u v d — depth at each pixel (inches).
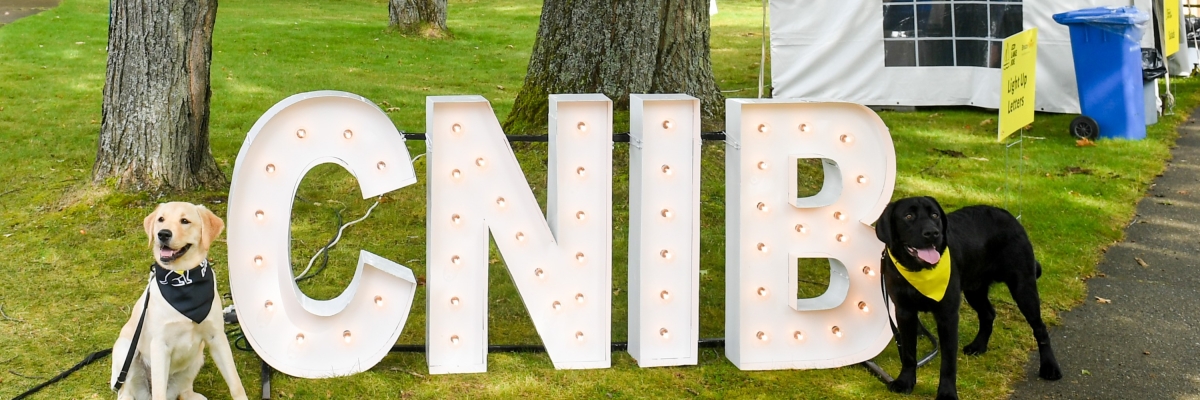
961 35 482.6
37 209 297.7
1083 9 433.4
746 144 192.9
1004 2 473.4
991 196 336.5
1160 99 492.7
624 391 190.2
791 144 194.9
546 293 196.2
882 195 197.5
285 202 185.3
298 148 184.2
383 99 495.8
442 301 193.8
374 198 315.6
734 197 197.9
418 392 187.8
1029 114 304.2
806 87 507.2
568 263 196.1
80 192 304.8
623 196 308.7
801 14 499.2
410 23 752.3
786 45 505.4
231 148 382.6
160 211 160.9
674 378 197.2
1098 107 427.8
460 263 193.2
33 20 718.5
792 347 202.7
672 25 334.6
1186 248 290.4
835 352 203.9
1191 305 243.8
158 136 302.7
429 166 187.9
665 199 195.6
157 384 160.9
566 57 338.6
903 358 189.6
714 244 278.8
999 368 203.9
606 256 197.2
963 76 487.8
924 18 484.4
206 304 164.1
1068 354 212.2
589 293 198.1
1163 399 191.3
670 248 197.8
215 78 530.6
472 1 1093.8
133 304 228.1
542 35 346.6
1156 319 234.4
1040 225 305.1
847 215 198.2
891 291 184.9
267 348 189.3
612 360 205.8
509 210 192.7
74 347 203.9
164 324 161.0
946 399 181.6
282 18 829.2
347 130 185.2
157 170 303.9
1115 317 235.0
